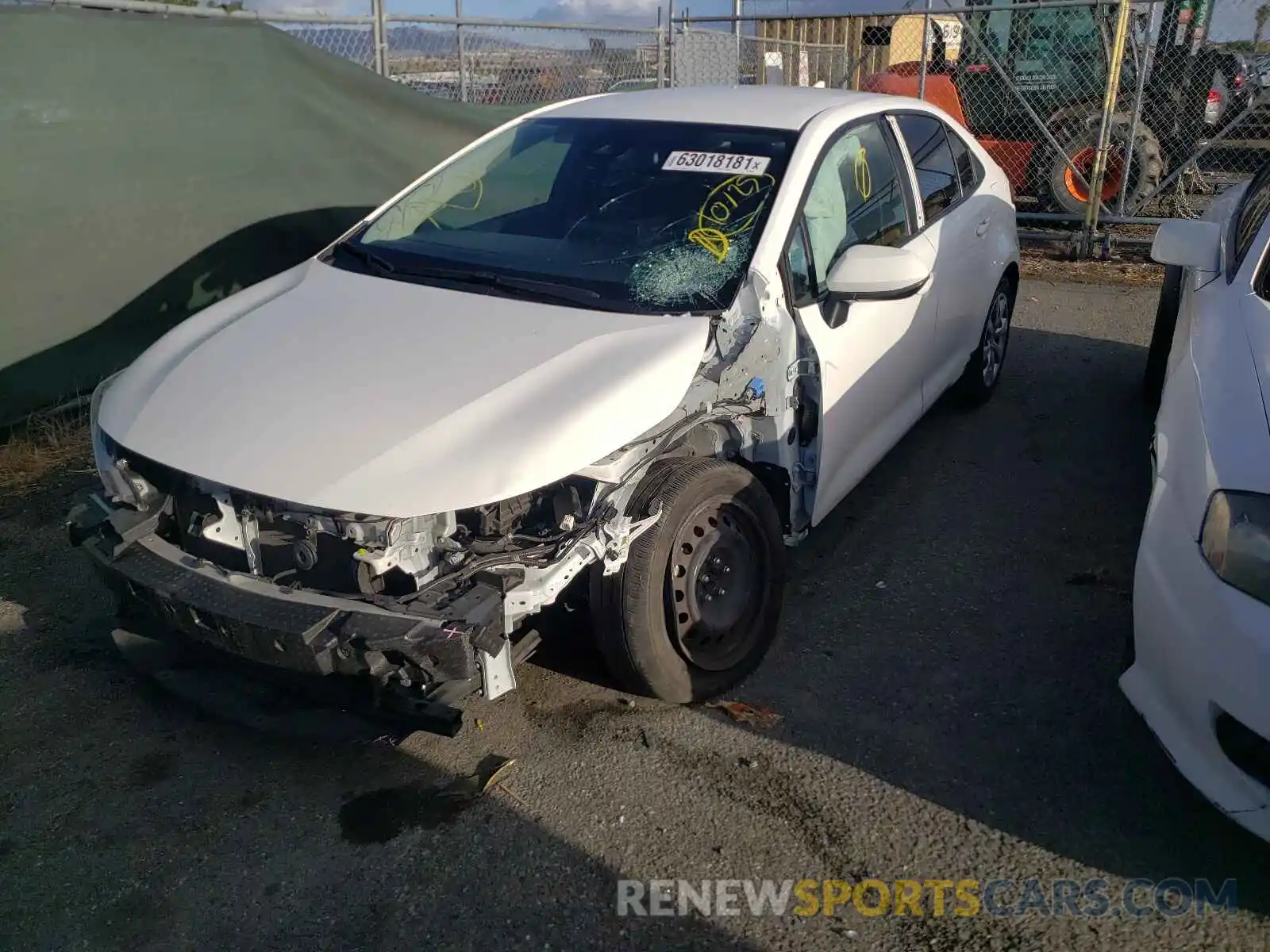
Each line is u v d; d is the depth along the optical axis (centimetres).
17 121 504
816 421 359
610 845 279
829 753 313
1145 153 995
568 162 405
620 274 351
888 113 448
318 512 268
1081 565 419
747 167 377
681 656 323
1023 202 1096
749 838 282
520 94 901
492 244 380
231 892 266
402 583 275
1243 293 340
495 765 308
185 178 584
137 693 345
